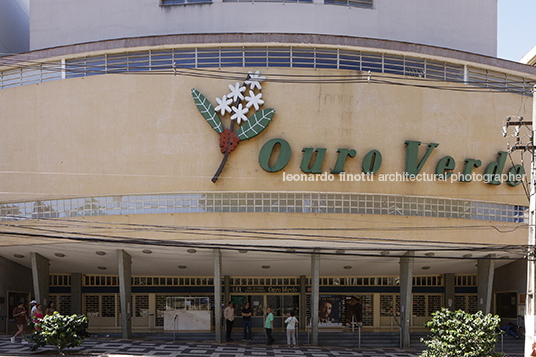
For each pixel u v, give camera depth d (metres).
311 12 30.30
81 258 30.09
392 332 31.61
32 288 33.81
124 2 30.61
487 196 27.88
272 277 34.12
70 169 26.94
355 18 30.72
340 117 26.50
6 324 30.20
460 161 27.64
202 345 25.42
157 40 26.73
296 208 26.05
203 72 26.47
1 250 28.80
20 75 28.31
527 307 17.30
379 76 27.05
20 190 27.36
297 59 26.88
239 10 30.12
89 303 33.41
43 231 26.84
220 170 25.80
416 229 26.75
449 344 16.52
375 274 34.19
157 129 26.44
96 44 27.16
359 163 26.38
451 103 27.86
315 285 27.91
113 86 26.94
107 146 26.69
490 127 28.44
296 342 28.31
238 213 25.97
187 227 26.00
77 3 31.06
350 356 23.48
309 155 25.73
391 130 26.84
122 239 26.20
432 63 28.19
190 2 30.48
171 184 26.14
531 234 17.75
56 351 20.84
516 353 27.02
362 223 26.27
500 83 28.98
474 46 32.44
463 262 31.45
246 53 26.78
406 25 31.38
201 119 26.31
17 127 27.78
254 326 33.53
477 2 32.88
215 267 27.48
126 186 26.38
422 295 35.22
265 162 25.61
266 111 25.88
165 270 32.28
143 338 28.89
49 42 31.02
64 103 27.34
